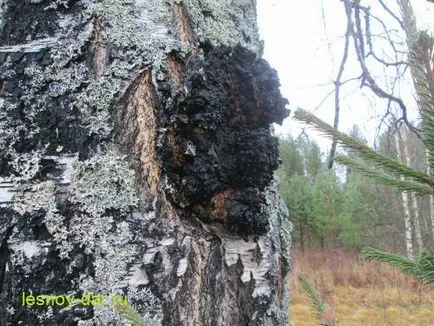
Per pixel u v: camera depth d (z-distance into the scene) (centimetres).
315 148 930
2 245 45
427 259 49
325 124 53
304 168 943
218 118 49
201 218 51
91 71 50
